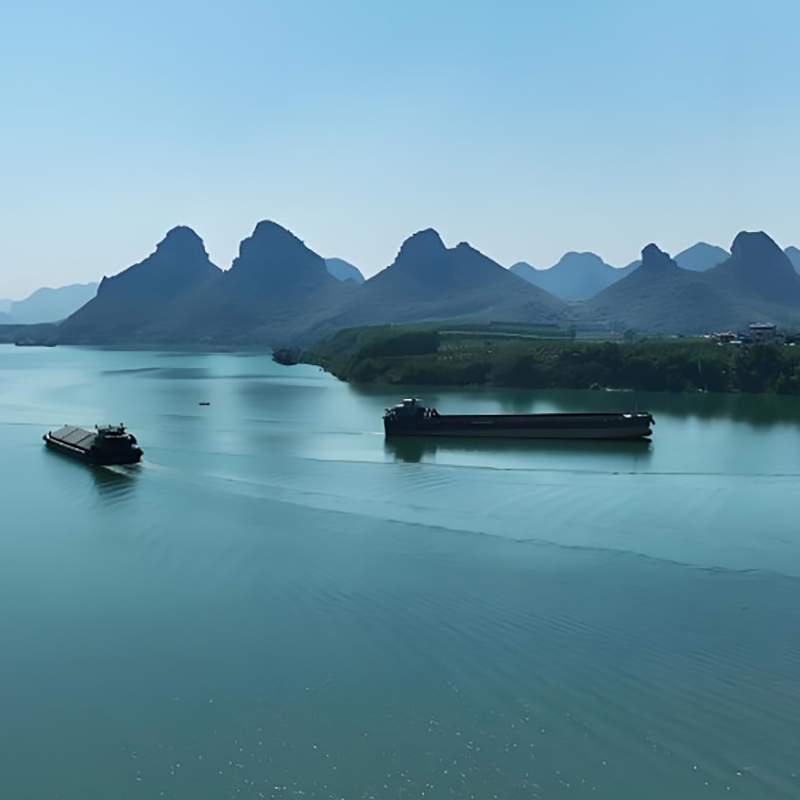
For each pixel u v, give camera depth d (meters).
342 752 21.67
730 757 20.73
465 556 37.81
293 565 36.72
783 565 36.50
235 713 23.75
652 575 34.81
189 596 33.19
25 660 27.64
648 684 24.39
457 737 22.09
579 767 20.58
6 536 43.19
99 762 21.81
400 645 27.66
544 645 27.30
